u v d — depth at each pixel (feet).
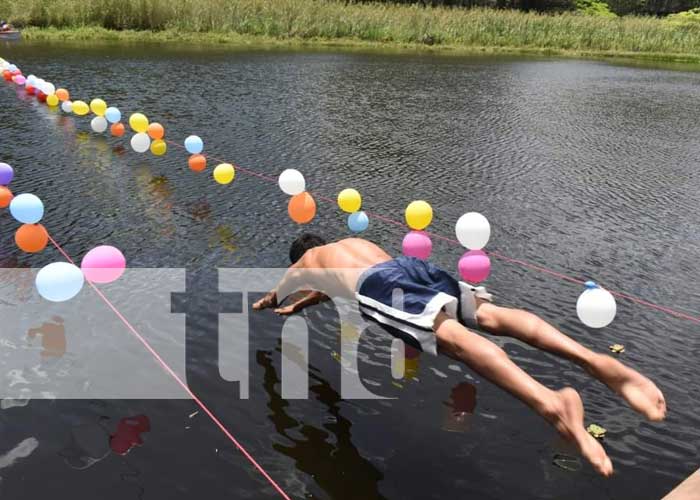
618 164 34.83
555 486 10.72
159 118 39.09
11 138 33.27
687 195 29.32
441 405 12.74
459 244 21.48
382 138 37.86
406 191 27.68
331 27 101.30
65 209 23.15
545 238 22.67
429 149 35.94
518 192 28.43
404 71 70.95
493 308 11.84
